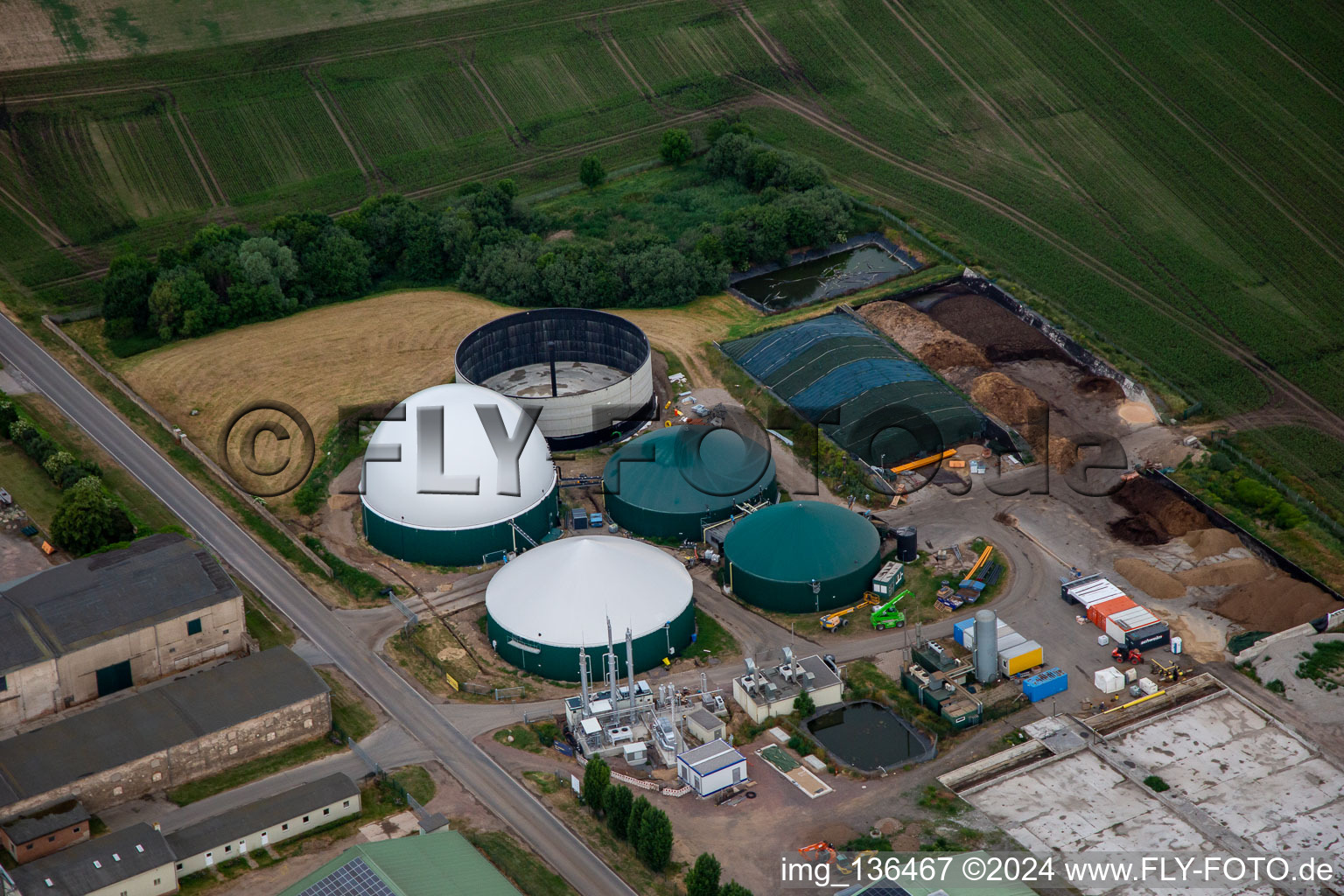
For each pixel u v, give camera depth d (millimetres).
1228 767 113438
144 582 122938
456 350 164000
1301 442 161250
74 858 98500
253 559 139125
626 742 115812
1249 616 129625
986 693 121562
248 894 100250
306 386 168750
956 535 142750
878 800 110375
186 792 110375
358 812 108562
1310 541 140375
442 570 138500
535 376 170375
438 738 117312
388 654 127312
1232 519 143125
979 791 111500
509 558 139750
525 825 107938
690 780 111375
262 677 117062
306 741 116500
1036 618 130875
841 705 120938
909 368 167250
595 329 171125
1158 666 123812
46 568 133500
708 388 169375
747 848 105688
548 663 123750
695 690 122312
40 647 116188
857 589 133500
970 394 164875
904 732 118250
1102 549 140375
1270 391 170750
